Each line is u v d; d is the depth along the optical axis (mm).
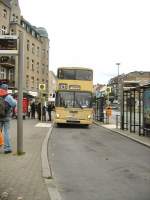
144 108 23016
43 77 93062
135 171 11344
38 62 87688
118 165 12430
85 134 25141
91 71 31547
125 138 22453
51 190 8352
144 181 9859
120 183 9609
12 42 13242
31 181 9164
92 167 12008
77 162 12984
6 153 13734
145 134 23203
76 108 31344
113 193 8531
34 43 84250
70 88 31406
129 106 28344
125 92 28391
